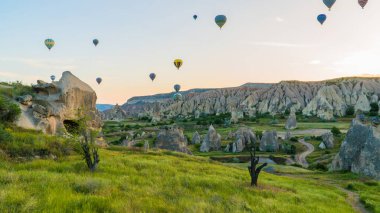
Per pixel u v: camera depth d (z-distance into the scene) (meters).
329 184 42.84
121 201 11.59
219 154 99.25
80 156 27.28
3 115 31.59
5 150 22.11
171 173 23.98
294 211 16.05
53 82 45.09
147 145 88.62
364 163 56.56
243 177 30.50
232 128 163.12
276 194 21.41
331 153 87.38
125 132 153.62
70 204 10.45
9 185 12.21
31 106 38.34
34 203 9.91
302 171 61.75
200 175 26.42
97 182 14.07
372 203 25.00
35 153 24.20
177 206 12.58
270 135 106.62
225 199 15.93
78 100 45.62
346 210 20.34
